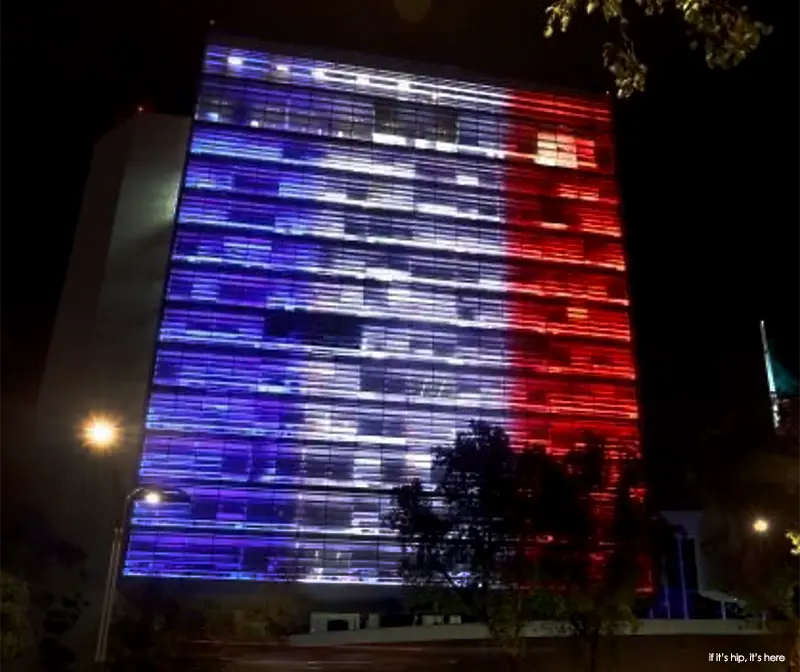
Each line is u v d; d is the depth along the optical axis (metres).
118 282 67.56
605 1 8.91
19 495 59.88
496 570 30.52
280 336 69.00
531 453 32.00
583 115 86.81
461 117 82.06
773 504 37.00
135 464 62.00
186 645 45.12
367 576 63.44
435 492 33.28
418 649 45.69
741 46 8.36
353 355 70.38
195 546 60.84
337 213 74.38
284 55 78.56
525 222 80.25
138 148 72.56
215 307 68.44
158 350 66.12
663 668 39.41
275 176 73.88
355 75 80.00
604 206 83.75
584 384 76.31
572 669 38.81
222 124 74.19
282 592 60.97
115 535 27.55
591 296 79.75
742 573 37.69
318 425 67.44
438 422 70.69
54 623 43.38
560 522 30.31
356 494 66.06
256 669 43.19
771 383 74.38
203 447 64.25
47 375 64.12
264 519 63.25
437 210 77.56
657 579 50.41
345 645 47.81
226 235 70.75
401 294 73.62
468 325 74.69
